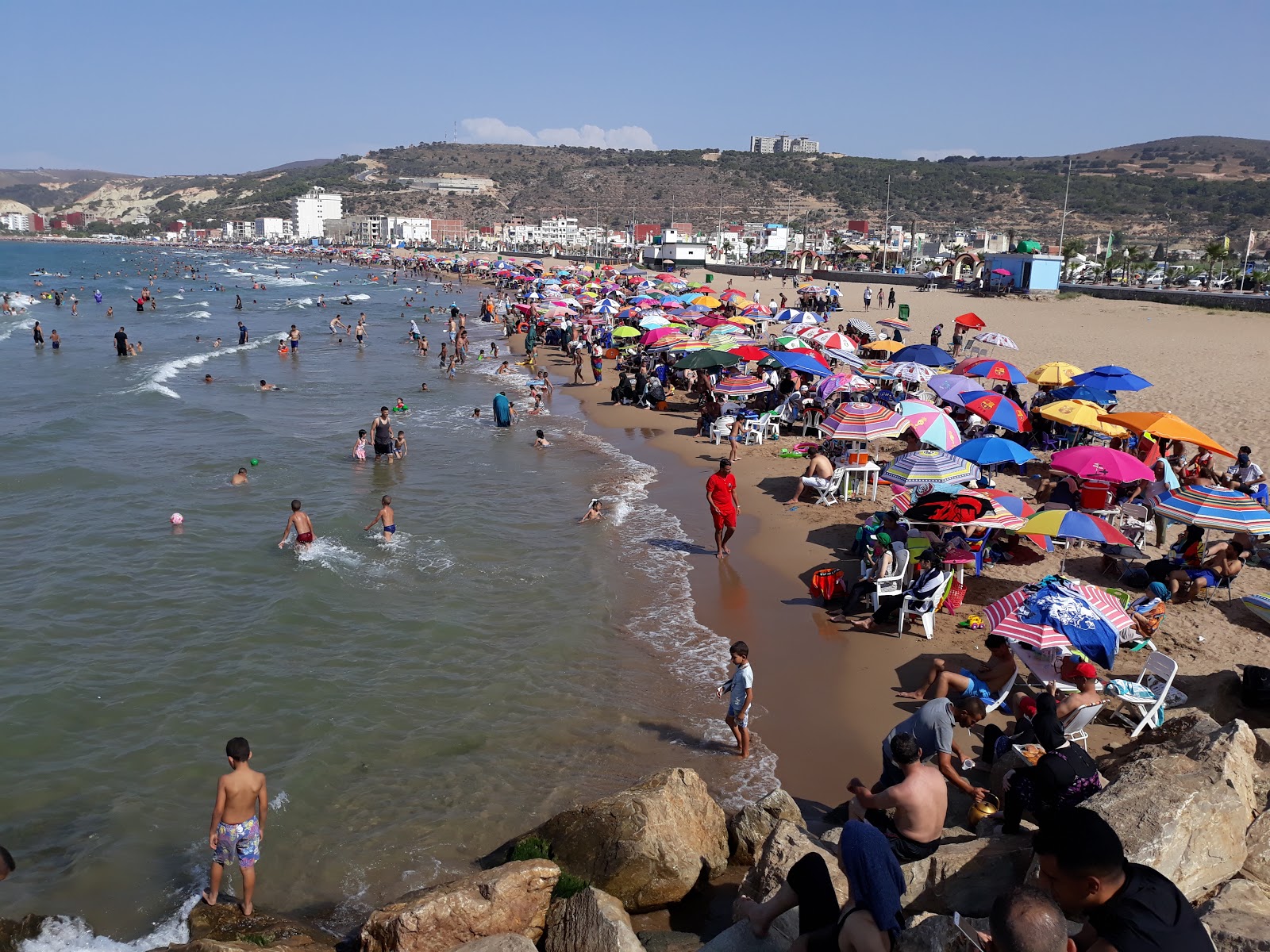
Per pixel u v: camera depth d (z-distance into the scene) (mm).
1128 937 3646
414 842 8633
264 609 14016
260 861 8414
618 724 10734
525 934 6910
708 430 26781
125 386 34719
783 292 80500
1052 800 6801
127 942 7395
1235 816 6129
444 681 11828
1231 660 11219
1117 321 52281
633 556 16453
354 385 36375
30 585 14883
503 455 24484
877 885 4895
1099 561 15078
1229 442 21234
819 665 12117
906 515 13727
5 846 8648
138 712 11055
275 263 181500
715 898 7551
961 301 66688
